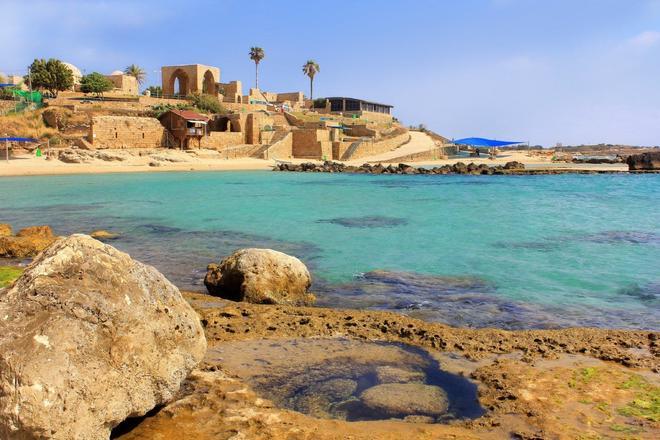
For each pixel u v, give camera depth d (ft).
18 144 213.46
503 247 59.93
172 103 293.84
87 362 16.03
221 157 250.37
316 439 18.38
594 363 25.66
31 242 56.03
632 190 140.26
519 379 23.63
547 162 332.60
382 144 317.63
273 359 26.37
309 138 281.54
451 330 30.83
